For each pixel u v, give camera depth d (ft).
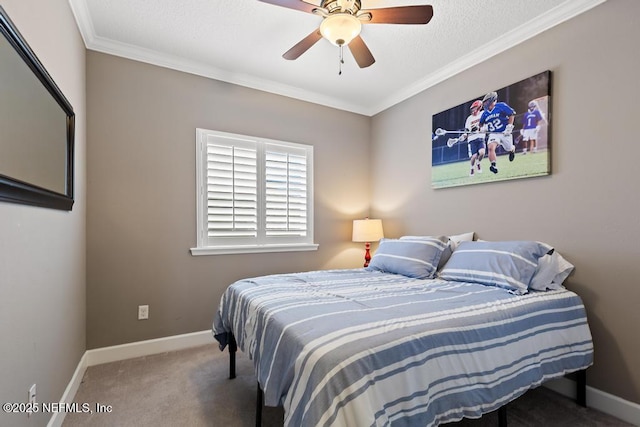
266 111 10.64
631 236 5.85
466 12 6.97
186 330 9.23
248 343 5.42
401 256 8.44
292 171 11.18
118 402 6.34
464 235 8.80
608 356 6.11
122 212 8.45
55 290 5.43
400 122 11.43
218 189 9.81
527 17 7.14
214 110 9.73
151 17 7.25
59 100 5.34
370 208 12.77
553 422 5.74
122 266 8.43
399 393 3.60
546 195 7.17
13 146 3.55
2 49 3.24
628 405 5.81
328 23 5.65
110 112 8.32
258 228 10.53
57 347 5.53
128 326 8.49
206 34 7.90
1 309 3.50
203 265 9.52
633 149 5.84
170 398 6.49
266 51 8.68
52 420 5.18
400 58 8.94
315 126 11.62
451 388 4.07
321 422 3.16
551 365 5.40
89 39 7.90
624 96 5.96
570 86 6.75
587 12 6.48
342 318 4.46
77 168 7.04
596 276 6.31
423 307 5.05
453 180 9.32
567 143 6.80
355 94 11.43
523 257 6.50
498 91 8.13
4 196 3.37
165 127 9.01
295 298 5.61
